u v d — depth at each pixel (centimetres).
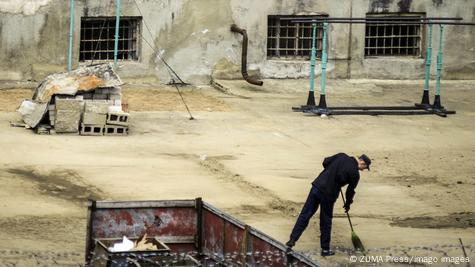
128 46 5597
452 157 4275
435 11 5897
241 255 2389
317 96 5497
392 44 5881
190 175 3766
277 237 3081
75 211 3253
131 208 2570
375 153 4294
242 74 5603
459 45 5956
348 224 3284
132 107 4950
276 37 5781
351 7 5791
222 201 3447
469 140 4625
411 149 4397
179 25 5566
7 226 3039
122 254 2305
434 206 3538
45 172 3672
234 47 5662
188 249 2617
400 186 3788
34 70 5366
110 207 2555
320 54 5803
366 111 5094
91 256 2517
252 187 3656
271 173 3866
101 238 2555
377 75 5872
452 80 5978
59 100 4272
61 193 3447
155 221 2594
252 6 5656
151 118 4728
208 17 5600
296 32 5778
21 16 5312
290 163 4041
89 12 5422
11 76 5325
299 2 5728
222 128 4603
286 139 4459
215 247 2547
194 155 4084
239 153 4159
